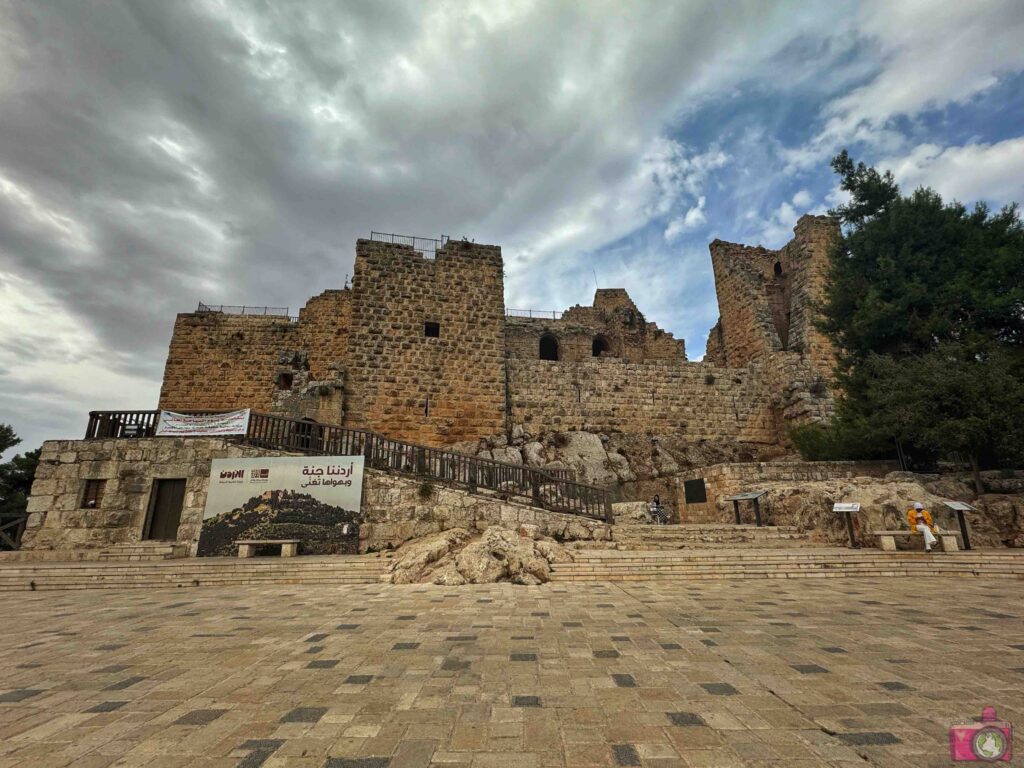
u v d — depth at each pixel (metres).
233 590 9.41
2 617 7.16
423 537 12.63
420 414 20.41
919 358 15.66
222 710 3.73
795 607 7.23
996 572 9.68
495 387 21.52
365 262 21.44
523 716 3.59
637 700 3.86
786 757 2.96
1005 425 12.78
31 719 3.59
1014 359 14.45
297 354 24.64
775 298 28.80
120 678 4.46
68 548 13.03
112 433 14.12
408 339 21.08
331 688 4.17
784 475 17.11
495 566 9.94
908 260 17.39
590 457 20.98
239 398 24.56
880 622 6.24
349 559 11.38
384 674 4.50
